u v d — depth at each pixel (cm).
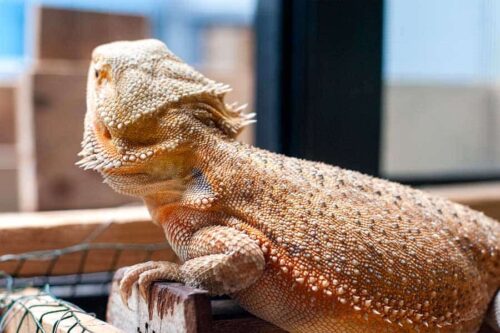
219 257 42
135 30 76
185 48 108
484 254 46
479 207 66
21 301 49
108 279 57
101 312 57
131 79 44
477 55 81
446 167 81
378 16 65
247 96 87
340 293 42
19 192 92
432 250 44
